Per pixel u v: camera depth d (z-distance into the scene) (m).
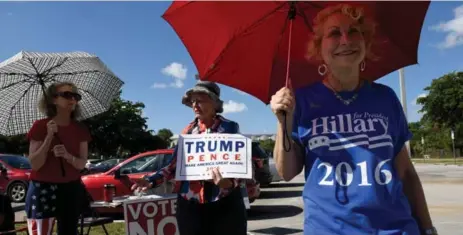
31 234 3.57
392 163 1.94
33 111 4.34
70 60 4.38
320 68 2.25
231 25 2.25
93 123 37.47
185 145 3.42
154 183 3.54
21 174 13.57
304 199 1.96
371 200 1.81
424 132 60.38
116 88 4.76
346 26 2.06
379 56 2.27
